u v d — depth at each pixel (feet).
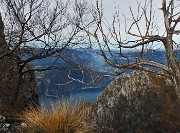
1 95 36.37
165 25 9.29
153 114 28.45
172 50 9.27
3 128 23.56
